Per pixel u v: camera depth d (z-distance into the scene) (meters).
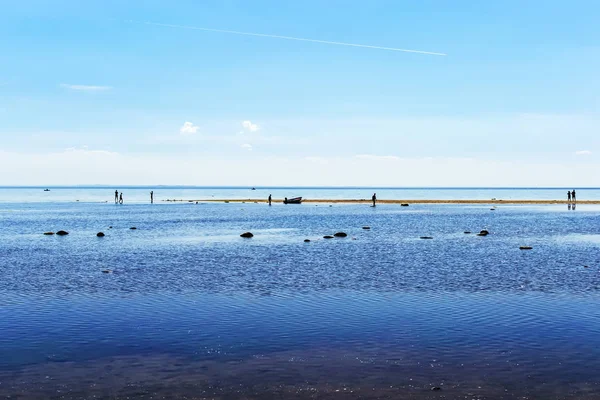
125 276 31.42
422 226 72.44
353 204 154.50
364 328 19.41
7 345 17.59
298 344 17.58
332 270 33.50
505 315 21.22
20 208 139.50
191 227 72.56
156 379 14.60
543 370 15.09
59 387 14.06
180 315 21.45
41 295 25.61
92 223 82.50
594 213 103.06
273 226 73.62
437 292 26.00
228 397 13.39
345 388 13.90
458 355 16.39
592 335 18.39
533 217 91.19
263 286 27.80
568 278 30.09
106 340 18.09
